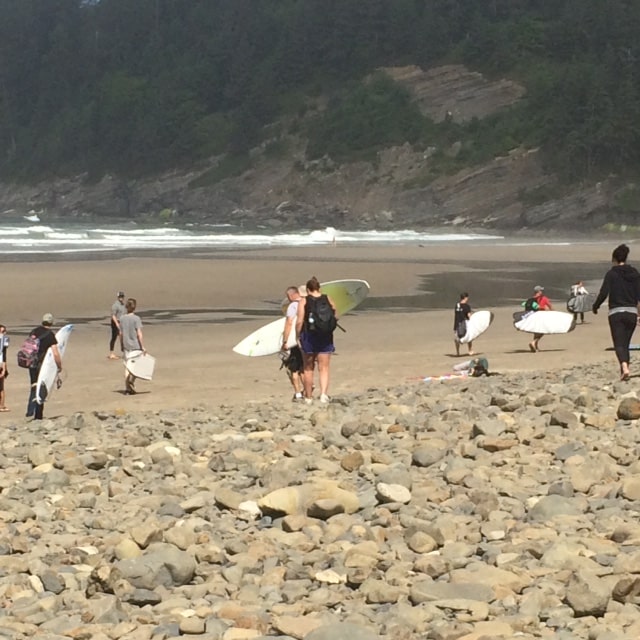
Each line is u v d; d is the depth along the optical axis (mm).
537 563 5832
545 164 144750
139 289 43188
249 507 7660
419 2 181750
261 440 11031
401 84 169375
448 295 44031
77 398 18984
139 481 9250
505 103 161625
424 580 5652
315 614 5234
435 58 172750
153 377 21656
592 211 136625
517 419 11094
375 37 178500
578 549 5977
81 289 42312
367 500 7578
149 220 168500
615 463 8562
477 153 150500
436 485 8062
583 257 75250
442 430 10734
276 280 48656
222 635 4984
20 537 7020
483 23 172000
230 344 27859
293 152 166375
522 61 166625
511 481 8141
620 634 4551
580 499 7301
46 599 5699
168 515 7719
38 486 9023
